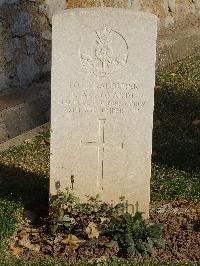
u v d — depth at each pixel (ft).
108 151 6.18
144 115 6.10
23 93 9.17
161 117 8.79
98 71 5.97
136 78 6.01
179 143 8.09
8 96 9.00
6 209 6.33
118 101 6.06
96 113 6.07
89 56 5.92
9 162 7.57
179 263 5.72
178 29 12.69
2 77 9.15
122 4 11.37
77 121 6.07
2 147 8.01
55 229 5.94
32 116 8.75
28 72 9.53
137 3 11.73
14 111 8.54
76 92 5.99
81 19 5.82
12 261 5.67
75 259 5.73
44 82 9.74
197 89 9.80
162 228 6.12
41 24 9.67
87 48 5.90
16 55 9.32
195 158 7.70
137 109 6.09
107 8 5.88
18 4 9.26
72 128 6.08
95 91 6.01
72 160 6.16
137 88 6.03
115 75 5.99
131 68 5.98
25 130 8.60
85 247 5.85
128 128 6.13
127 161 6.21
